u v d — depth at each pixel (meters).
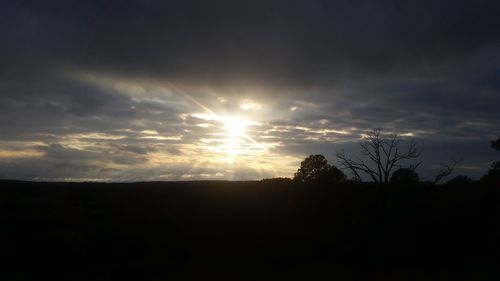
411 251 31.28
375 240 30.39
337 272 30.11
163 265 32.00
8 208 52.81
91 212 52.78
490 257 31.45
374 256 30.33
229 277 29.53
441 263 31.06
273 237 40.22
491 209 34.59
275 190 66.25
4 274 28.45
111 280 28.52
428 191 31.94
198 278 29.09
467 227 33.00
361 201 31.94
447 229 32.44
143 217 49.69
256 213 52.28
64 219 46.03
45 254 32.62
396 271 29.62
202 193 75.94
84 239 36.72
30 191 75.50
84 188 81.69
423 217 31.28
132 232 40.28
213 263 32.81
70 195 73.44
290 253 35.03
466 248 31.95
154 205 62.22
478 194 36.22
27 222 43.38
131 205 62.31
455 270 29.33
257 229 43.31
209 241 39.06
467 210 34.09
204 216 50.53
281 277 29.08
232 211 54.56
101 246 35.78
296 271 30.77
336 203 38.62
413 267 30.73
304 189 58.66
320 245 36.62
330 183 46.53
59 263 31.44
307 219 46.41
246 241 39.12
